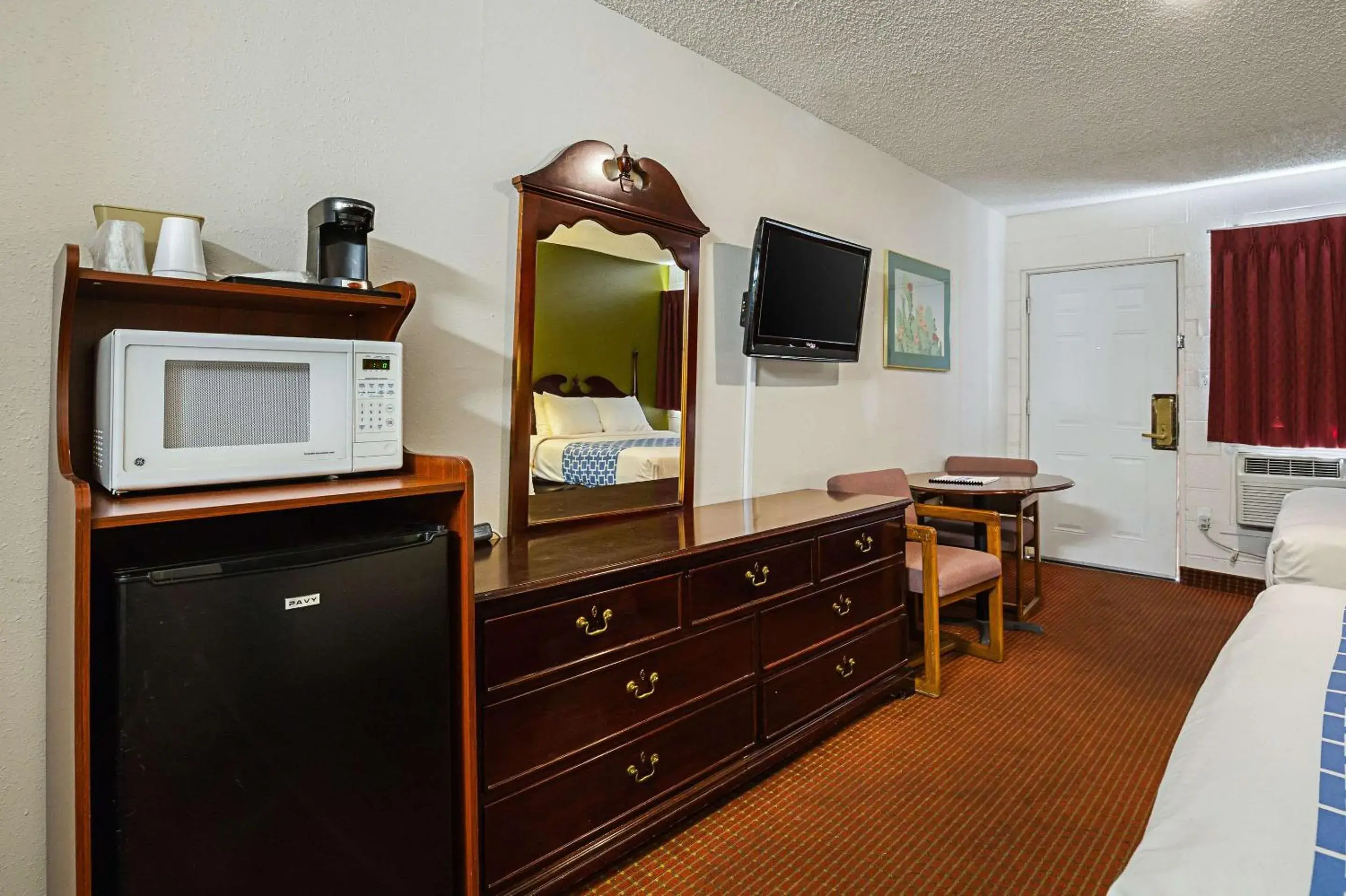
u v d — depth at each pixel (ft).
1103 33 8.25
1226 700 4.06
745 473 9.71
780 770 7.48
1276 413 13.39
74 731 3.50
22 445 4.60
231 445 4.38
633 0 7.64
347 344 4.84
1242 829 2.74
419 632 4.59
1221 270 13.93
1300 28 8.11
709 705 6.61
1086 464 16.06
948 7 7.73
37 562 4.68
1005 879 5.75
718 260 9.20
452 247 6.55
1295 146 11.93
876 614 8.84
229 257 5.32
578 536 6.93
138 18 4.91
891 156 12.47
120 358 4.00
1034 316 16.65
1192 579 14.64
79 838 3.44
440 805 4.73
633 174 7.73
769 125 9.89
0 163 4.48
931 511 11.10
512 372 7.00
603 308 7.63
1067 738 8.13
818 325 10.18
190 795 3.71
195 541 4.58
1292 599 5.89
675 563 6.29
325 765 4.17
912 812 6.70
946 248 14.32
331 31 5.79
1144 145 11.91
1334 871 2.43
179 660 3.65
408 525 4.94
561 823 5.44
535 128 7.16
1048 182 13.98
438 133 6.44
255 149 5.42
